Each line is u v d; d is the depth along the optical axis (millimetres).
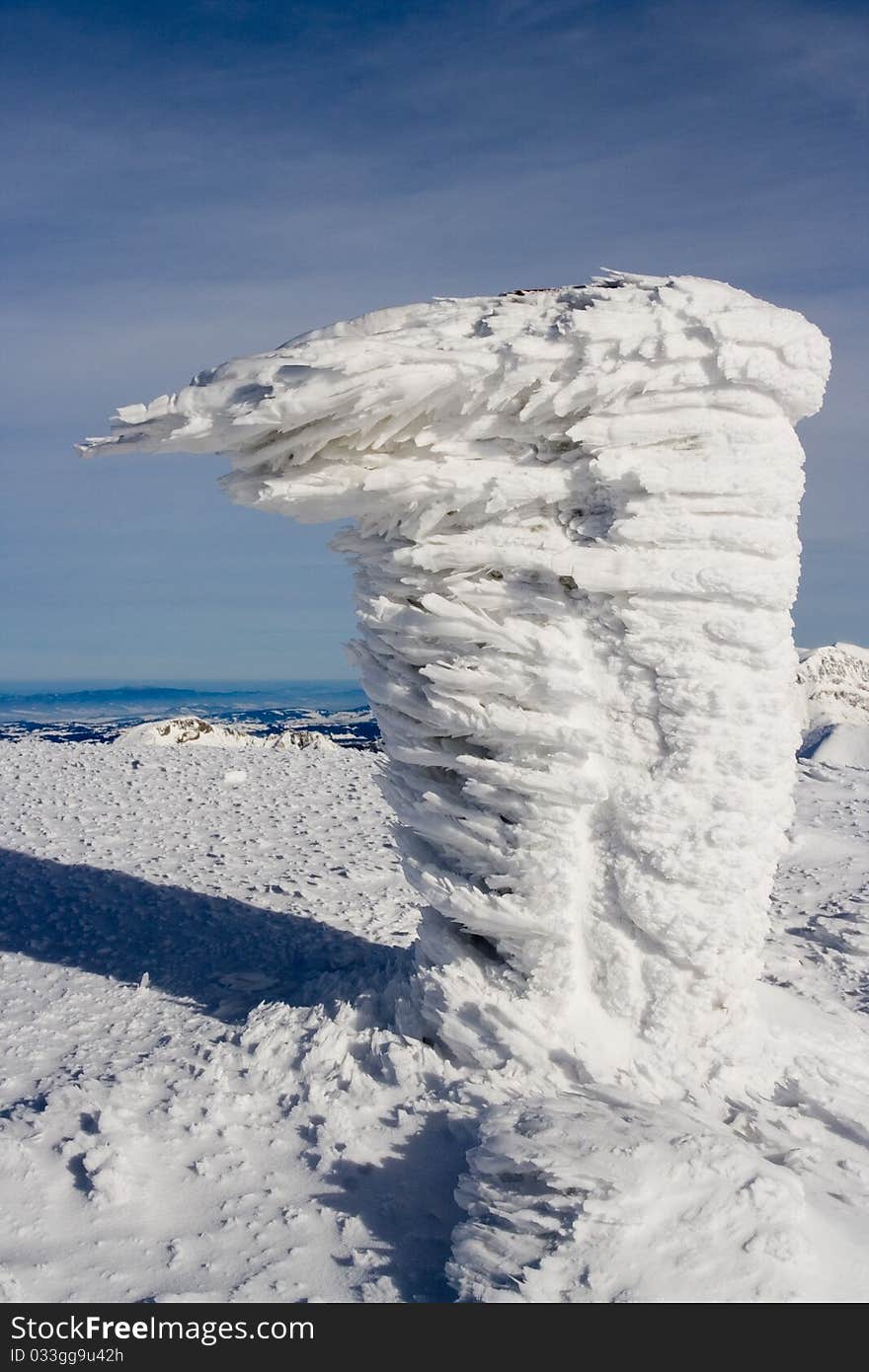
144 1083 5156
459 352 4742
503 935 5070
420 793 5402
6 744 17016
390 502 5090
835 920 8695
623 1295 3352
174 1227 4047
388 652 5355
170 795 13234
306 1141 4613
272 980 6891
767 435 4785
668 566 4824
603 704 4996
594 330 4680
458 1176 4188
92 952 7508
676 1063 4855
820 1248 3656
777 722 4930
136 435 5160
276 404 4633
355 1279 3736
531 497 4977
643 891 4883
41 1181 4285
